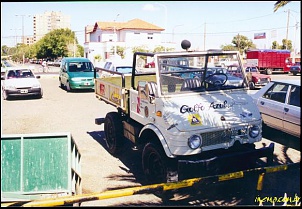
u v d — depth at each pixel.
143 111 5.77
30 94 14.97
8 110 12.48
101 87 8.03
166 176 5.02
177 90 5.31
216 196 5.25
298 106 7.38
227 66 5.71
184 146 4.82
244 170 5.00
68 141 4.61
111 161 6.95
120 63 24.41
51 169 4.53
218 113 5.14
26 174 4.48
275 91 8.16
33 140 4.55
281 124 7.77
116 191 4.32
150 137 5.72
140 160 7.02
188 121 4.91
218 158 4.79
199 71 5.50
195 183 4.61
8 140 4.50
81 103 13.97
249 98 5.66
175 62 5.34
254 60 34.81
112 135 7.20
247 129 5.21
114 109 12.61
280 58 35.00
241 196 5.23
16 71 16.08
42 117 11.23
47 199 4.10
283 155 7.06
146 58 6.32
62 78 18.89
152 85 5.42
